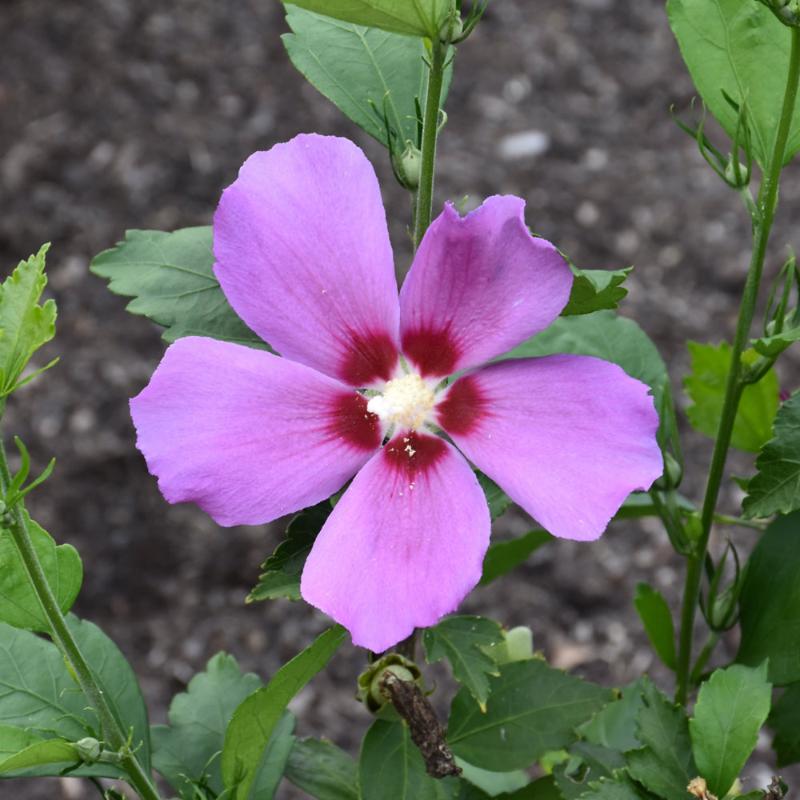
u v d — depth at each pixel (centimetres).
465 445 47
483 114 153
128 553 117
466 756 54
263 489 46
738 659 56
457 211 48
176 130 147
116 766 52
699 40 53
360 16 46
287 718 56
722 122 53
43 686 53
